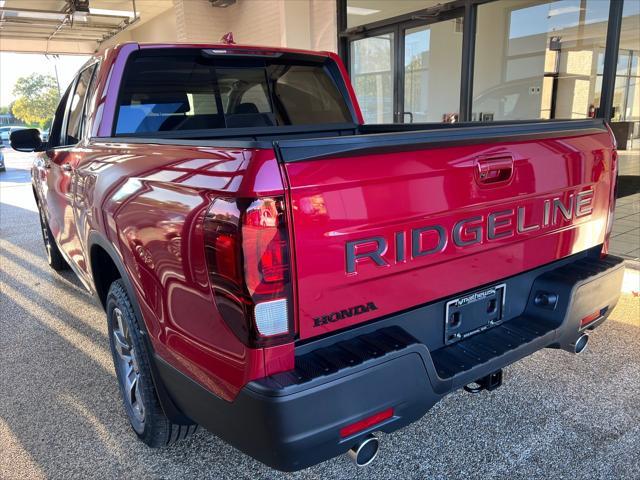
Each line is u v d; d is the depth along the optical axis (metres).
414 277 1.75
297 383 1.44
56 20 12.66
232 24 10.59
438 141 1.69
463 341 1.98
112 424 2.59
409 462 2.23
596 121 2.39
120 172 2.16
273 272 1.41
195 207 1.55
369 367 1.53
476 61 6.23
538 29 6.08
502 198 1.94
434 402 1.73
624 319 3.61
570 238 2.30
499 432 2.40
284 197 1.40
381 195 1.59
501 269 2.03
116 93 2.65
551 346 2.14
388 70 7.46
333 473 2.18
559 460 2.19
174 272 1.69
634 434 2.34
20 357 3.38
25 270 5.46
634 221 5.71
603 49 5.19
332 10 8.02
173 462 2.29
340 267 1.55
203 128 2.98
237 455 2.33
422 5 6.74
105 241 2.31
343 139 1.49
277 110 3.29
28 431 2.54
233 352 1.51
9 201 11.15
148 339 2.02
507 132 1.92
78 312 4.18
